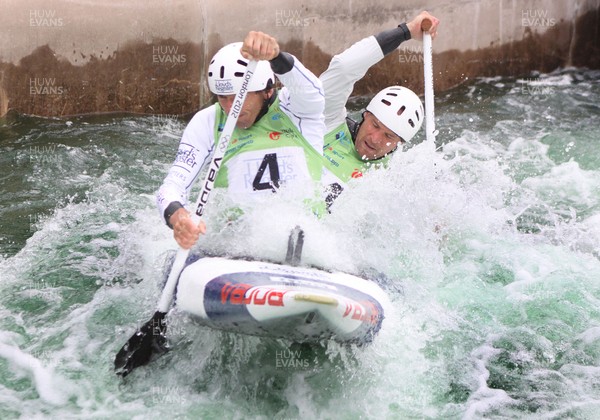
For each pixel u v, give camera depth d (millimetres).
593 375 11703
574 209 17297
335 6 22672
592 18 25656
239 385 11359
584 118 22359
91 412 10742
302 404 11055
